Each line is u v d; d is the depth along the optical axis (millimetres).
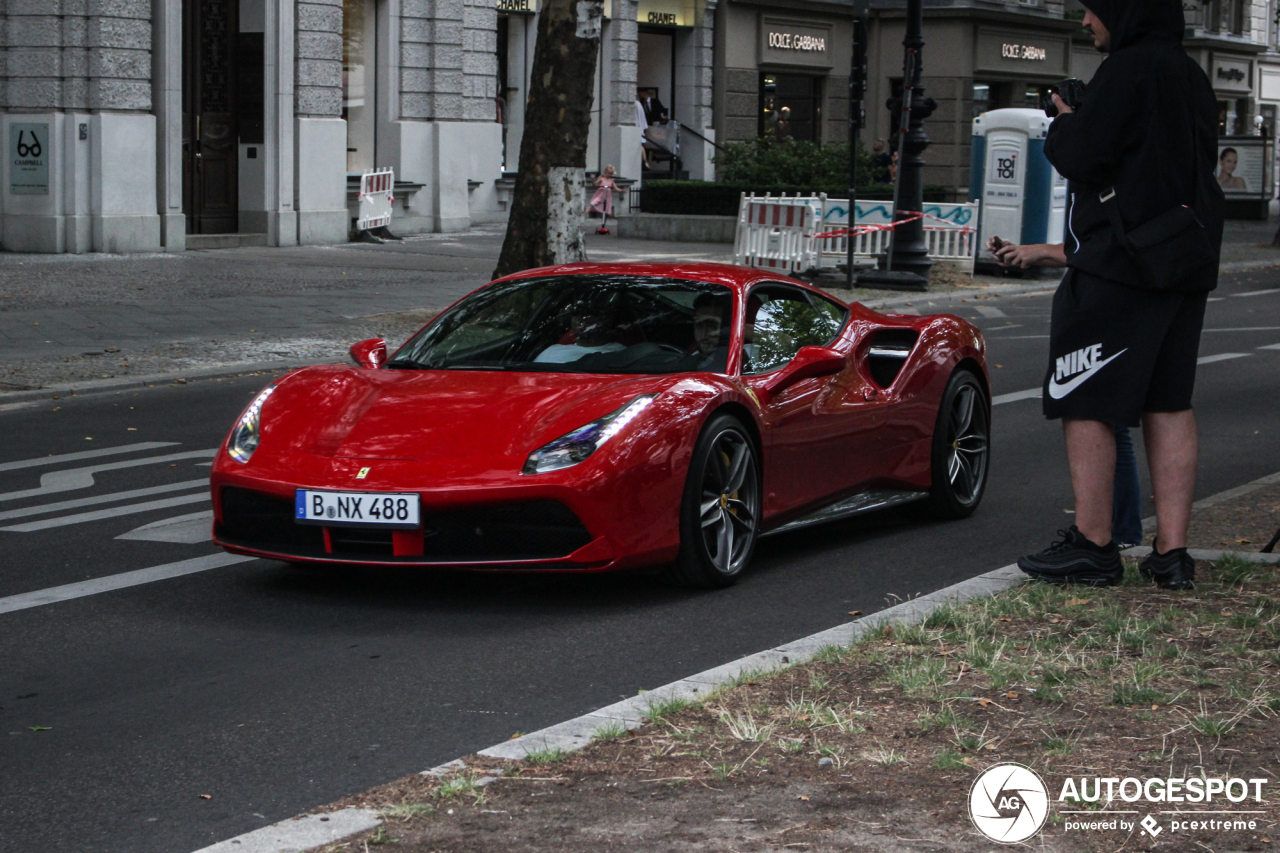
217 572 6262
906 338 7434
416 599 5805
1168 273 5344
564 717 4367
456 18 27844
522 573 5914
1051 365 5617
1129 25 5359
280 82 24047
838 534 7203
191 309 16250
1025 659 4582
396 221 27328
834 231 21266
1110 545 5668
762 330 6570
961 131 36969
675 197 28391
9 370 12234
